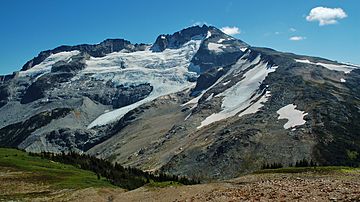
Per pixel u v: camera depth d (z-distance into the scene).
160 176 141.88
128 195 68.88
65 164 129.88
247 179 69.25
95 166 134.38
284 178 64.25
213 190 56.56
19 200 70.19
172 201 55.25
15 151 143.50
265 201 43.81
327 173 71.19
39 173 98.94
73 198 71.06
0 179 90.88
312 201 41.22
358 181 54.59
